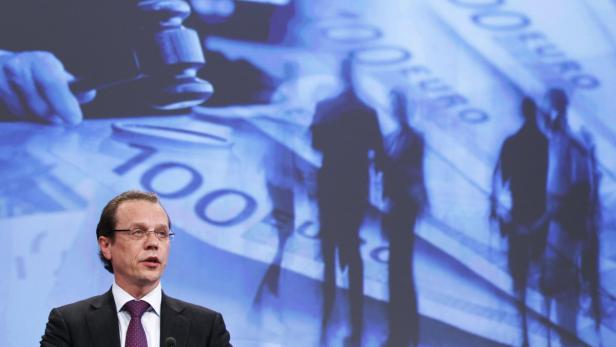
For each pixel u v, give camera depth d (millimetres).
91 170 7309
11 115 7230
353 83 7746
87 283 7230
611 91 8000
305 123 7656
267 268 7484
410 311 7613
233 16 7621
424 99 7809
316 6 7746
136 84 7434
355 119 7715
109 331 2961
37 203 7207
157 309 3021
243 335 7402
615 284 7875
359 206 7656
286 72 7664
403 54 7816
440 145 7805
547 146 7910
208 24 7578
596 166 7949
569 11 8031
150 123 7426
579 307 7828
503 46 7938
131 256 2998
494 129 7867
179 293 7344
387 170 7723
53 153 7266
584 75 8008
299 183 7598
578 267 7852
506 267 7773
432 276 7680
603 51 8016
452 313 7668
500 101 7898
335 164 7664
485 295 7727
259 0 7664
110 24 7438
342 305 7551
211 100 7531
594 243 7898
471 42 7902
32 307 7133
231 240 7457
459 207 7770
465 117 7844
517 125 7898
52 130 7277
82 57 7379
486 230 7773
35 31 7320
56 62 7340
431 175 7762
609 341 7832
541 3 8008
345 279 7578
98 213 7285
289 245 7539
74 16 7391
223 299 7410
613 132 7980
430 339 7613
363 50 7773
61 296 7184
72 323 2967
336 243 7598
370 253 7633
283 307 7473
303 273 7531
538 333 7750
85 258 7242
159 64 7473
